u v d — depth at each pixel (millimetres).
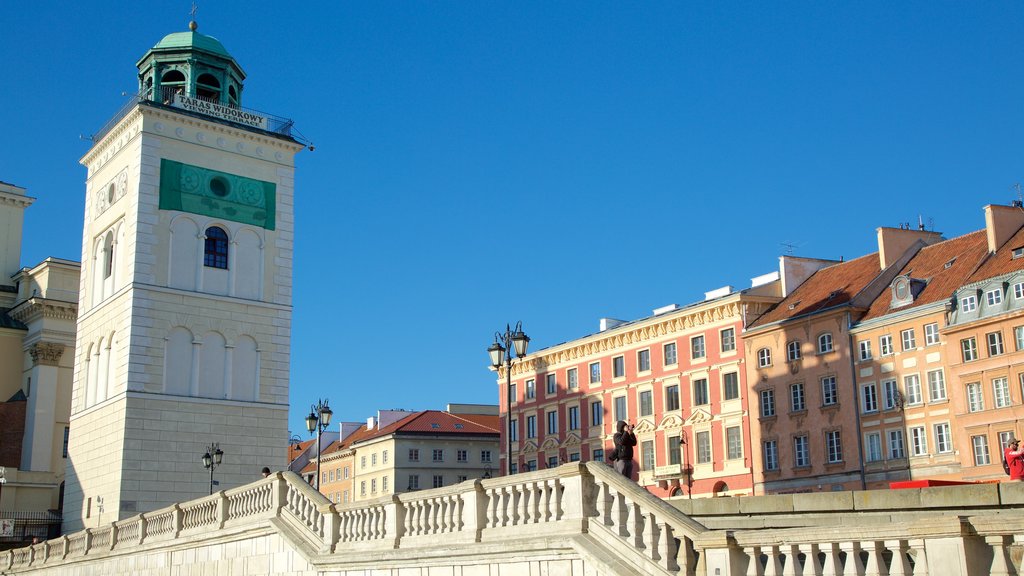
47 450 71438
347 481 121562
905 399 62750
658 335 80062
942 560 12227
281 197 64750
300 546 28016
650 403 79750
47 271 74062
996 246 62406
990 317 58562
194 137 61844
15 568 51469
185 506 36375
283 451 61312
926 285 65312
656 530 16953
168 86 63719
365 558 24656
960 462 58906
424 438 112875
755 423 71312
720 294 79750
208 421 59094
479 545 20719
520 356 34469
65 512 62125
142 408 57188
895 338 64062
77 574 44188
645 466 79125
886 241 70312
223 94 64625
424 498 23344
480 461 115188
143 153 59969
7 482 68000
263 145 64562
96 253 64500
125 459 56219
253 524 31062
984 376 58594
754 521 20953
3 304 77438
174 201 60375
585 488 18703
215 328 60469
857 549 13188
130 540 40188
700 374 76062
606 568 17234
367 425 128375
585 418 85250
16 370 75062
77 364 64188
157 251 59406
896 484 27188
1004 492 19250
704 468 74312
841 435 65688
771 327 71250
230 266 61875
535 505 20031
